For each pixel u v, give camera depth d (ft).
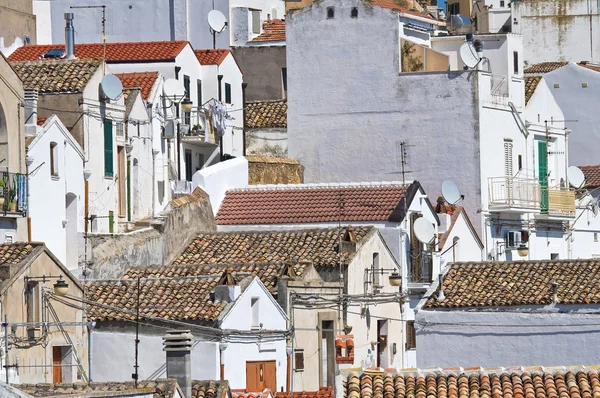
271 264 528.63
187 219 576.20
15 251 438.40
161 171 595.88
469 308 510.17
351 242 561.84
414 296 603.67
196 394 406.62
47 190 503.61
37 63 547.49
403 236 600.80
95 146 537.24
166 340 408.67
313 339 531.50
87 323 452.76
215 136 644.69
